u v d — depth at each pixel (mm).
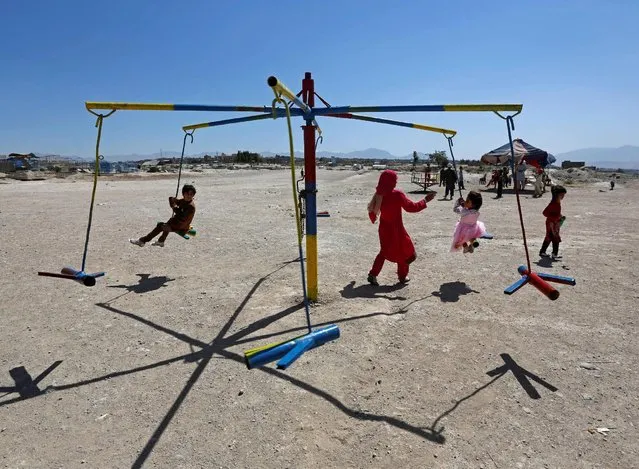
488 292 6164
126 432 3201
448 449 3021
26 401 3586
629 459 2924
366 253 8547
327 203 17938
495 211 16125
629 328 4961
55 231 10461
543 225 12312
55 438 3143
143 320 5191
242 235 10336
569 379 3898
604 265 7691
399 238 6277
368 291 6191
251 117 5836
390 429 3221
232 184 29422
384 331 4844
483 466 2867
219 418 3344
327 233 10680
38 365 4156
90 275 4719
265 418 3338
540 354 4352
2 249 8539
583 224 12836
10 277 6805
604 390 3729
